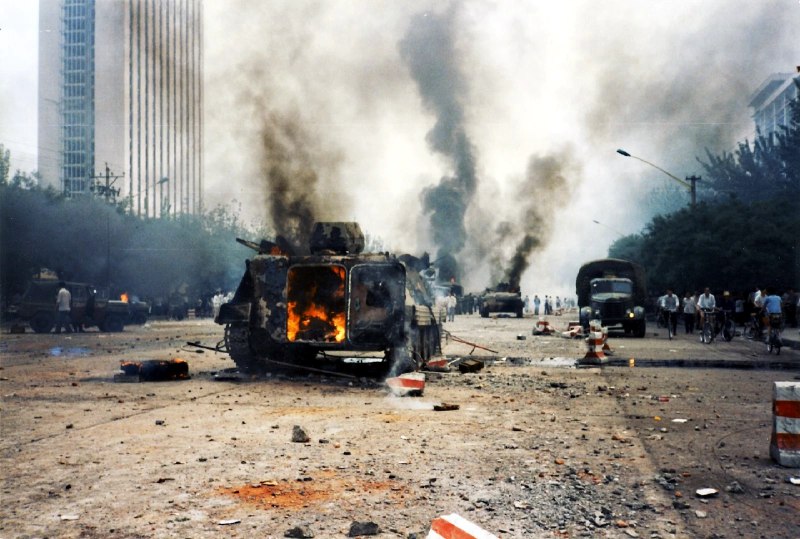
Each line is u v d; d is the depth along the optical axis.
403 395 11.88
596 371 16.30
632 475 6.48
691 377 15.00
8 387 12.87
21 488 6.00
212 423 9.12
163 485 6.09
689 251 44.97
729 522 5.19
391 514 5.31
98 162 113.94
